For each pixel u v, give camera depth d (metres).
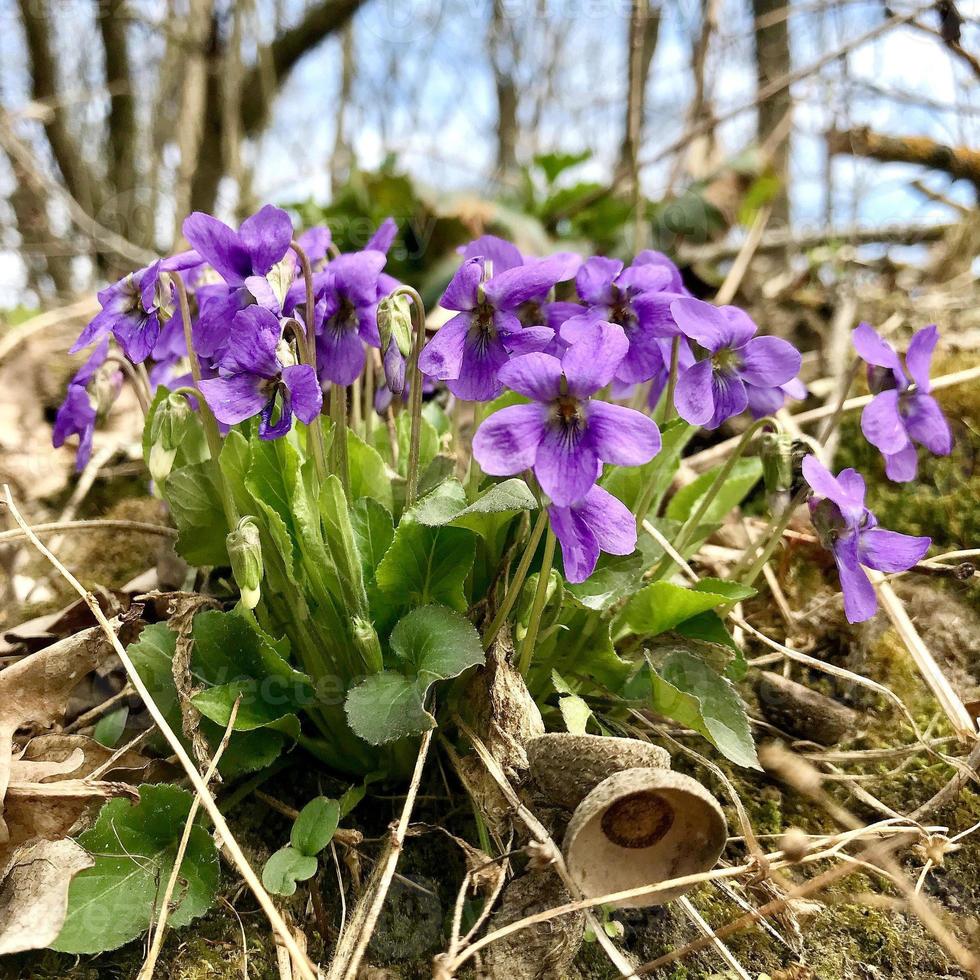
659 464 0.14
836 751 0.15
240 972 0.11
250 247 0.12
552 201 0.34
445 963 0.10
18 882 0.11
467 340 0.12
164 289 0.12
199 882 0.11
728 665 0.14
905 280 0.30
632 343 0.13
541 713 0.14
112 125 0.55
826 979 0.12
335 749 0.14
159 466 0.13
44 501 0.22
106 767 0.12
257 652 0.13
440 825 0.13
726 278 0.30
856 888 0.13
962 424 0.20
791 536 0.18
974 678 0.16
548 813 0.12
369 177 0.32
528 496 0.11
